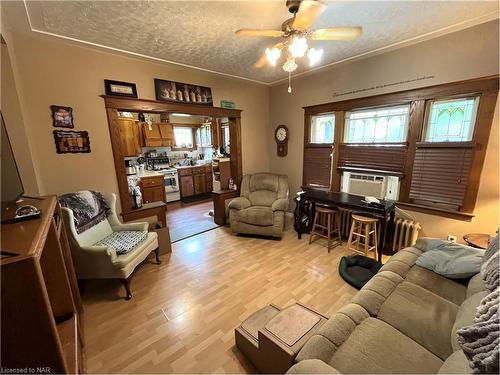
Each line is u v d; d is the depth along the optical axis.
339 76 3.33
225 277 2.52
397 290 1.54
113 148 2.83
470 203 2.39
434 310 1.36
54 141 2.43
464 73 2.30
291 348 1.20
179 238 3.61
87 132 2.63
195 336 1.75
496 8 1.92
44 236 0.98
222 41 2.42
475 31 2.20
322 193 3.39
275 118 4.47
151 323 1.89
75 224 2.19
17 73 2.15
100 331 1.81
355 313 1.33
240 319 1.92
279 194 3.87
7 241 0.89
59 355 0.93
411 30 2.28
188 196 6.30
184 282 2.45
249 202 3.94
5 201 1.13
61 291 1.45
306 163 4.04
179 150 6.52
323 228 3.36
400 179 2.89
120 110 2.87
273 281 2.43
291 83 4.04
